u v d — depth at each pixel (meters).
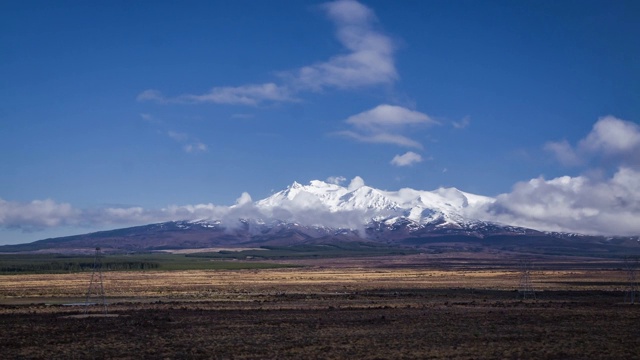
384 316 93.69
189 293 145.50
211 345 67.62
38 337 74.50
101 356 61.88
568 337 71.50
